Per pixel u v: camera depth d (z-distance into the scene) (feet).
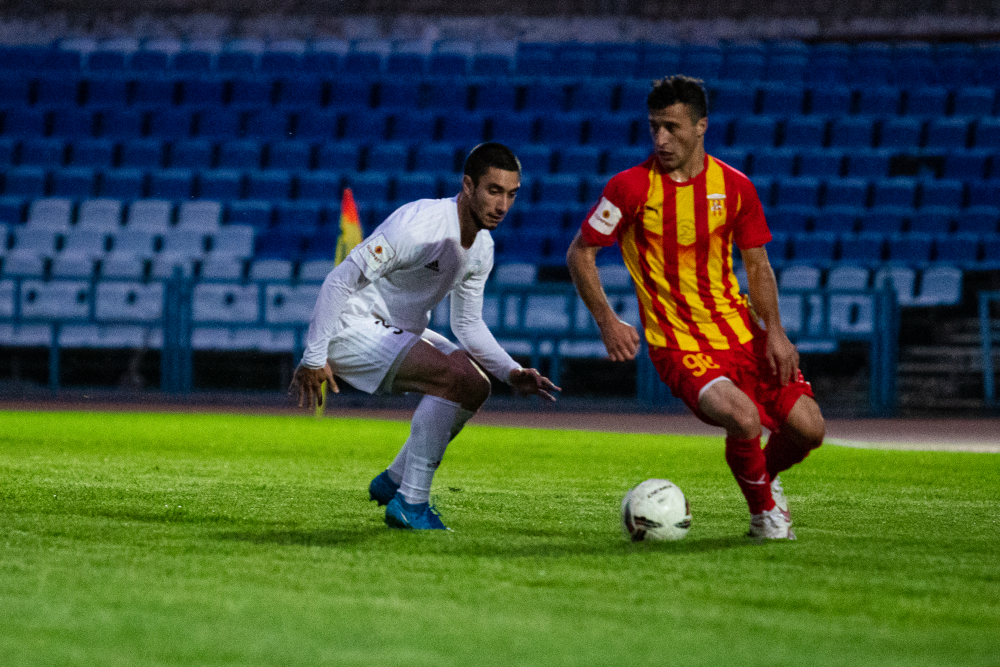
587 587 33.63
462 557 38.88
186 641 25.94
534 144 198.18
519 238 178.91
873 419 143.02
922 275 170.19
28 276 153.48
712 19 218.18
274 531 44.98
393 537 43.57
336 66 212.84
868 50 212.84
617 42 216.95
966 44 214.48
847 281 167.02
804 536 46.16
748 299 45.96
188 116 202.28
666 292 44.88
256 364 167.63
